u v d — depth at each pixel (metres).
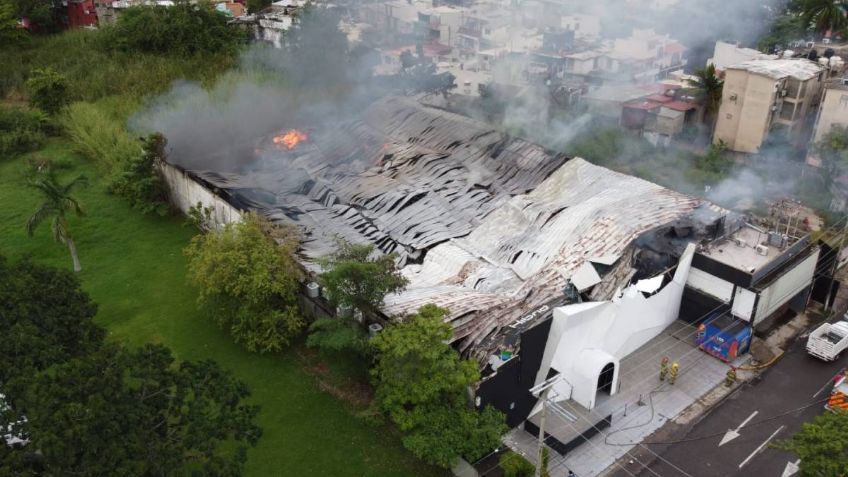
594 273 31.20
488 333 29.06
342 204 42.19
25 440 19.64
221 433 21.11
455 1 93.56
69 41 79.19
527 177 41.62
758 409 29.34
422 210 39.62
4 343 20.98
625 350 31.95
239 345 32.88
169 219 45.88
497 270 33.31
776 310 34.34
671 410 29.20
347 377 30.42
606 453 27.08
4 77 71.50
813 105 58.84
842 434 21.45
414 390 25.22
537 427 27.69
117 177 47.78
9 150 56.62
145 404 20.61
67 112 60.81
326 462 26.38
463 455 25.28
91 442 18.03
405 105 52.81
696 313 33.94
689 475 26.08
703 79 61.25
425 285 33.09
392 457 26.64
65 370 19.89
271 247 32.72
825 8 74.12
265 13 90.00
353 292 29.08
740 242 34.44
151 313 35.53
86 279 38.56
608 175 39.66
